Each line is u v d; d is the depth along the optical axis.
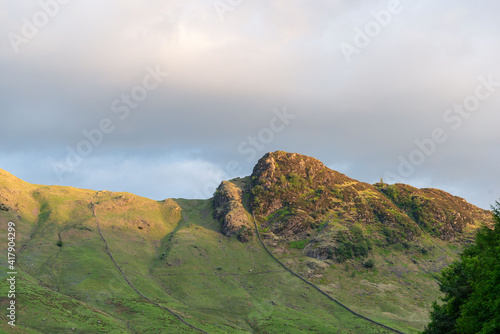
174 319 126.88
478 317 57.62
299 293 171.50
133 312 129.00
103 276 154.62
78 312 116.12
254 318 144.25
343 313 156.12
